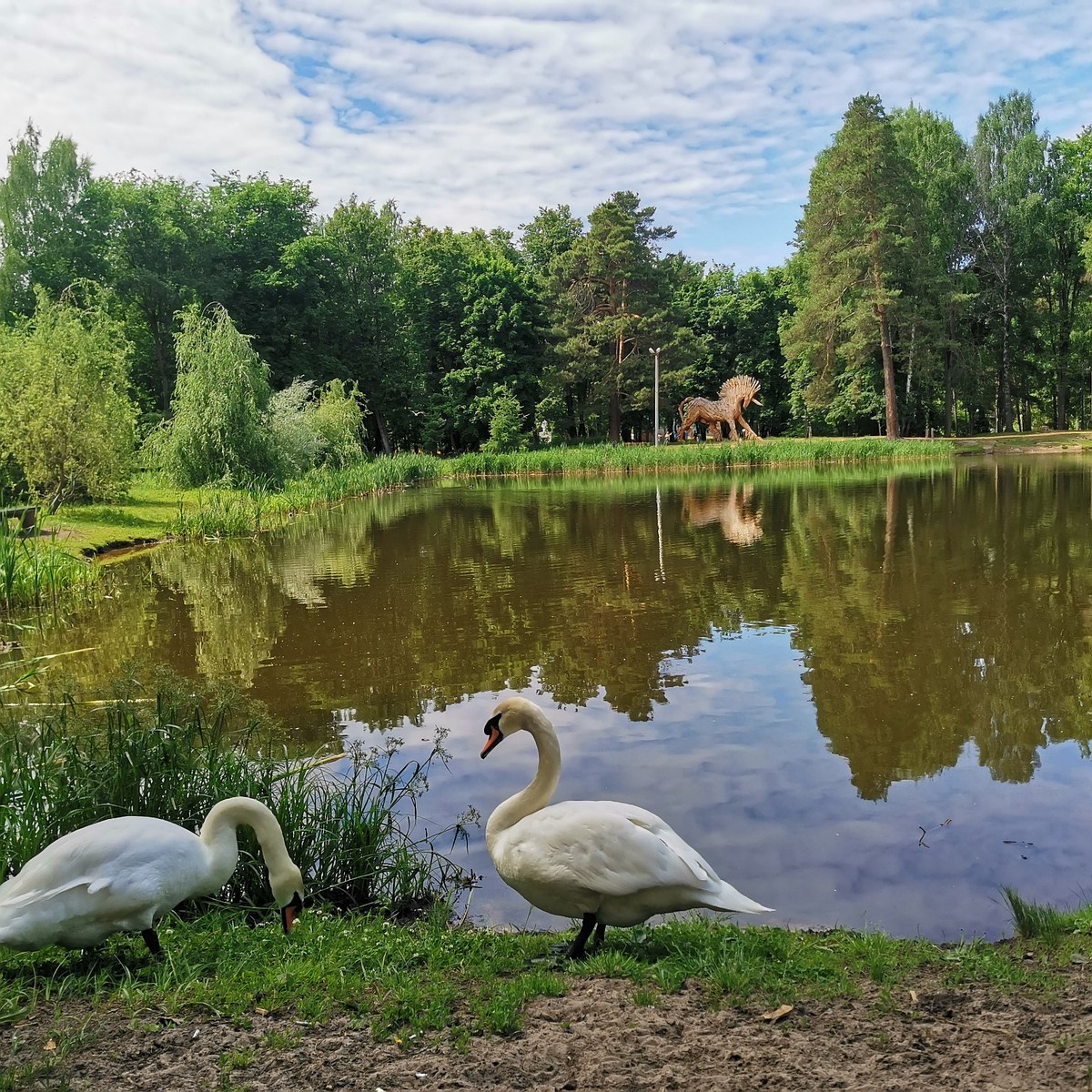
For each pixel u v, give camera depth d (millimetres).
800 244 68875
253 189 63062
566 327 68938
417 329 72125
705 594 16062
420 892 6359
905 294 59344
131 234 54969
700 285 82312
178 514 28109
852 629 13195
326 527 28297
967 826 6996
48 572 17281
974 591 15453
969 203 65188
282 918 5094
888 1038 3725
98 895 4453
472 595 16672
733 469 50875
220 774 6867
